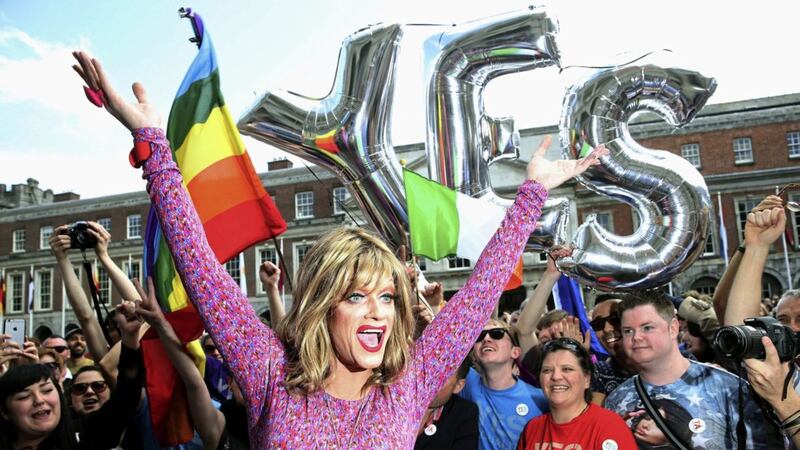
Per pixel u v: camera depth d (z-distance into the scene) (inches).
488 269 67.6
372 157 132.6
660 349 107.5
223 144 113.1
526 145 1075.3
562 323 169.6
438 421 128.7
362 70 129.6
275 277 125.0
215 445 114.0
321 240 64.7
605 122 127.6
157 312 108.0
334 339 61.1
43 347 208.1
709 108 1120.2
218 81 111.6
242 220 113.6
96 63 63.5
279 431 56.3
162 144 64.4
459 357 65.3
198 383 111.6
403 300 64.5
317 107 131.4
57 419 119.9
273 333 62.9
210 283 59.8
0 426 118.7
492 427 136.1
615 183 128.9
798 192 1031.0
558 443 109.3
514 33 125.1
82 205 1417.3
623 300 114.3
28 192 1649.9
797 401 80.0
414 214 129.0
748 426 100.8
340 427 57.9
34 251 1427.2
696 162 1103.0
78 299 153.0
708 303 173.2
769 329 82.8
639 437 107.3
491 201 135.9
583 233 129.3
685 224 124.0
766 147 1082.7
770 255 1018.1
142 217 1366.9
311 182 1256.2
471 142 133.5
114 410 116.0
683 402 105.7
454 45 129.0
